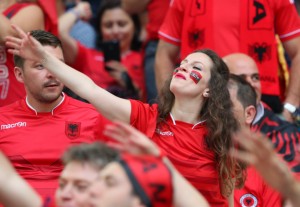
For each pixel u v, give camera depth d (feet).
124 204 37.19
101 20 86.12
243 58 67.72
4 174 40.29
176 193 39.24
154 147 39.50
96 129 59.16
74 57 77.05
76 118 59.36
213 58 57.00
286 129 66.95
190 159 54.60
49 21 69.26
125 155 38.65
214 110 55.67
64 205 39.47
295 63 71.82
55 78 58.44
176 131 55.36
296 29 71.36
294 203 38.91
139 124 54.95
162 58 72.28
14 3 68.33
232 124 55.88
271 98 70.69
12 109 59.67
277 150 65.92
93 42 86.07
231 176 55.67
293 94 71.92
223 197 56.13
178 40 72.23
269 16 70.13
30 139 58.34
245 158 39.34
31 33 59.67
